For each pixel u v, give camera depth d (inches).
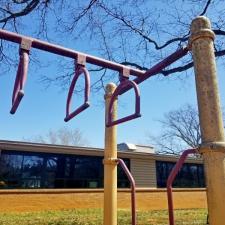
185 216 424.2
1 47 291.1
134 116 99.7
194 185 986.1
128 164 890.7
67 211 566.9
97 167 810.8
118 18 345.4
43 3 304.2
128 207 662.5
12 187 687.7
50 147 727.1
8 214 506.9
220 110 75.7
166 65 106.6
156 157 929.5
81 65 107.2
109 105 119.3
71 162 778.8
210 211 70.2
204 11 334.0
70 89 109.6
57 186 745.6
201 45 80.4
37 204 608.7
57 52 104.1
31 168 721.0
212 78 77.4
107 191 124.6
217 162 71.4
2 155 687.1
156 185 924.0
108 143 127.6
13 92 92.4
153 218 385.7
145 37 342.6
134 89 101.1
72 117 106.0
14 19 299.6
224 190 70.0
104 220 123.0
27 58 94.9
